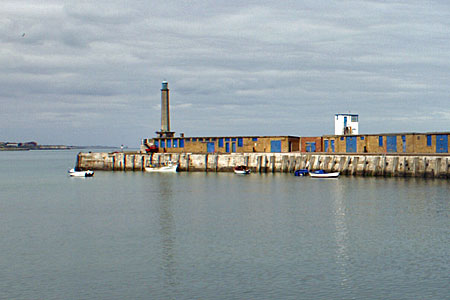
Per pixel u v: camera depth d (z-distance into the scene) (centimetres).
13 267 4972
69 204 8844
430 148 11119
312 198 8756
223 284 4431
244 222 6825
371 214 7181
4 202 9281
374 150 12019
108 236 6169
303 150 13388
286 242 5719
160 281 4534
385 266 4809
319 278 4528
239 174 13375
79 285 4472
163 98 16012
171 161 14738
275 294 4191
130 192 10212
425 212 7225
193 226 6625
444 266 4769
